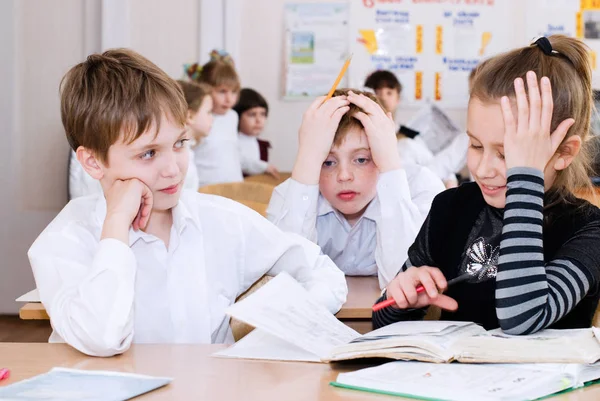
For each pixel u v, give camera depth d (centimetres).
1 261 430
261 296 125
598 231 120
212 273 155
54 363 109
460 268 135
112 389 92
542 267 110
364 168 189
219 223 157
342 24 496
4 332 392
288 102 499
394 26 498
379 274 187
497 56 125
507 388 86
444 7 499
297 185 189
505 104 113
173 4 461
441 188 214
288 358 109
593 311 123
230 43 474
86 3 430
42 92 424
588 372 95
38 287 129
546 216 123
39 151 424
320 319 124
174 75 464
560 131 116
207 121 390
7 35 420
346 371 103
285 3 494
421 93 502
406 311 131
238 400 90
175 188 138
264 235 158
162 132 132
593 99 132
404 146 427
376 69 499
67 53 428
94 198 145
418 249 141
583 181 129
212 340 155
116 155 132
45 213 427
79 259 131
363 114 186
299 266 156
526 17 500
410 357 99
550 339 100
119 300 116
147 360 110
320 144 187
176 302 149
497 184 119
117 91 130
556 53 122
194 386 96
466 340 101
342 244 204
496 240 133
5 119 421
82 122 133
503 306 110
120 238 125
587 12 500
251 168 470
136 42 455
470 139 122
